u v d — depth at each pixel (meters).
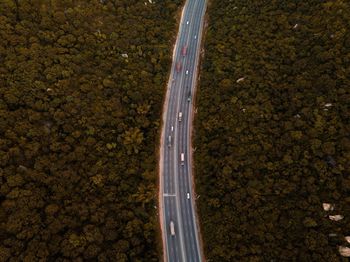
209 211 126.81
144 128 144.62
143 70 156.50
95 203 117.50
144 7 176.88
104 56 149.38
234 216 119.81
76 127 127.56
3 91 119.12
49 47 135.12
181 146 148.00
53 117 124.31
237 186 124.31
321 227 107.81
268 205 117.00
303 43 144.88
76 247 107.44
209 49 167.00
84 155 124.12
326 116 122.94
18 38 129.75
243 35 163.25
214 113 145.62
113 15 162.00
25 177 110.19
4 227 102.06
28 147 114.75
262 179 122.75
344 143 114.50
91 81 138.75
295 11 157.50
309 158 118.38
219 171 130.38
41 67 129.75
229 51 160.38
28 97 121.88
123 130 137.62
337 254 102.38
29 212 105.69
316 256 103.06
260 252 111.00
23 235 101.81
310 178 114.56
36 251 101.44
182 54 175.38
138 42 162.50
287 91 137.25
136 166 133.12
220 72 154.75
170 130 152.25
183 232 129.00
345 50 130.50
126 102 144.62
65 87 130.75
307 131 122.88
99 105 135.62
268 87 141.88
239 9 175.25
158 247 123.81
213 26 176.12
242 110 139.62
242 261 111.50
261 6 169.75
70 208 112.44
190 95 161.38
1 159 108.12
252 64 152.00
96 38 150.88
